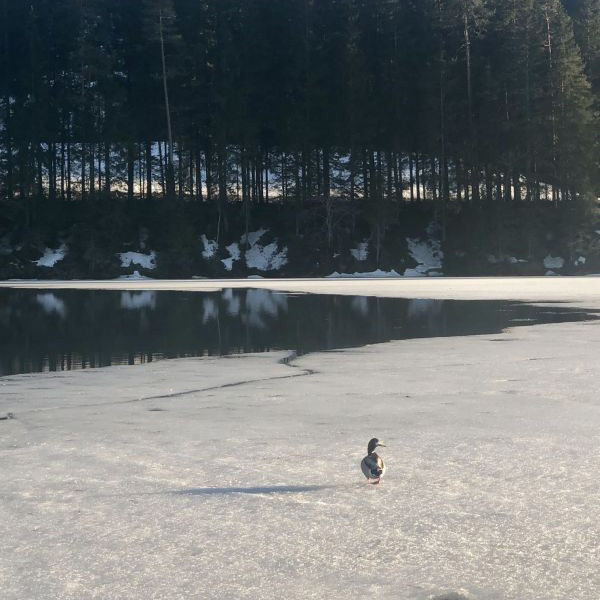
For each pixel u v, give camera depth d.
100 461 7.25
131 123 73.19
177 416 9.62
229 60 75.38
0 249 70.44
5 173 74.12
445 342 17.77
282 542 5.02
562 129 73.12
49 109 75.12
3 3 82.44
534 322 22.50
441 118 74.06
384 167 80.00
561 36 76.62
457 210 73.19
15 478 6.66
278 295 38.09
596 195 74.88
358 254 73.06
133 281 61.41
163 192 77.94
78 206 74.06
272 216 77.44
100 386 12.29
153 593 4.28
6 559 4.78
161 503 5.88
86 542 5.06
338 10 79.19
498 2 79.06
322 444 7.89
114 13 80.81
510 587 4.32
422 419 9.14
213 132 73.06
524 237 72.31
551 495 5.97
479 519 5.43
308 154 72.75
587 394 10.68
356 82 73.00
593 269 72.19
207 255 72.12
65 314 27.42
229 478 6.59
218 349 17.41
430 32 78.56
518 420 8.95
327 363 14.68
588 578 4.44
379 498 5.95
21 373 13.98
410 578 4.45
